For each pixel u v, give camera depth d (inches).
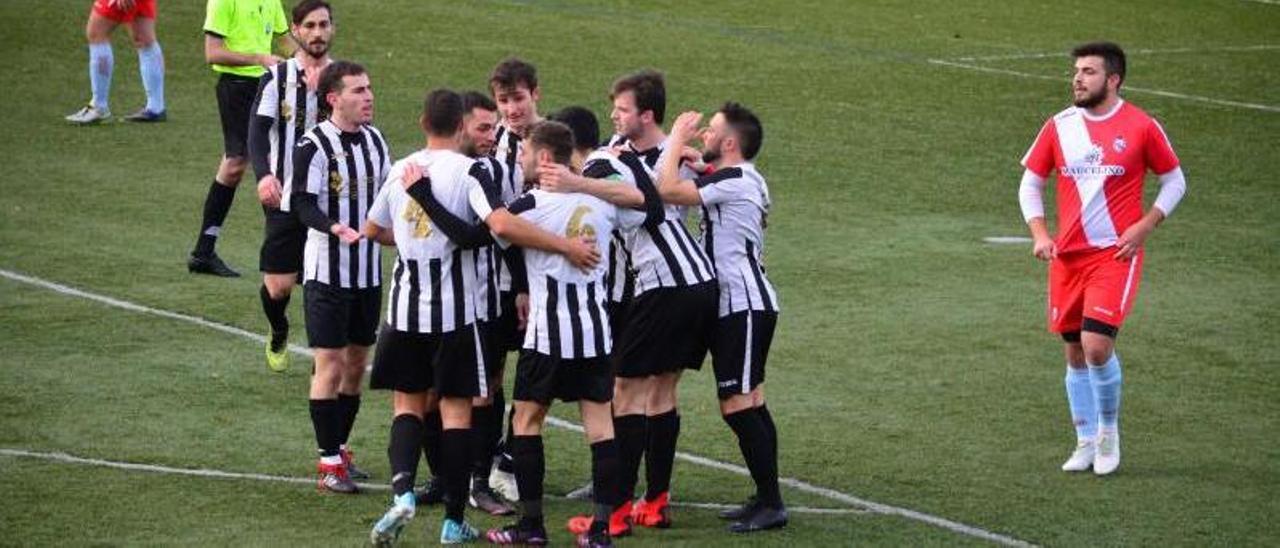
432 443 1105.4
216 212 1689.2
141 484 1127.0
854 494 1144.2
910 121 2475.4
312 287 1148.5
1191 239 1914.4
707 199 1064.2
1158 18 3321.9
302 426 1264.8
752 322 1072.8
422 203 1018.7
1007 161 2282.2
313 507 1095.0
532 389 1025.5
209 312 1567.4
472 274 1040.8
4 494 1096.8
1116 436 1191.6
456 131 1043.3
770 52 2878.9
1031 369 1444.4
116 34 2807.6
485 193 1018.1
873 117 2491.4
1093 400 1205.1
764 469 1069.8
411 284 1034.1
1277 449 1251.8
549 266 1023.0
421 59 2714.1
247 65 1723.7
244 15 1779.0
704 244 1082.7
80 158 2142.0
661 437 1078.4
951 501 1132.5
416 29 2903.5
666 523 1080.2
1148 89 2733.8
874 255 1822.1
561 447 1238.9
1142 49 3043.8
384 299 1636.3
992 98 2642.7
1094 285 1181.7
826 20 3169.3
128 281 1657.2
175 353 1439.5
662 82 1112.2
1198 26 3262.8
